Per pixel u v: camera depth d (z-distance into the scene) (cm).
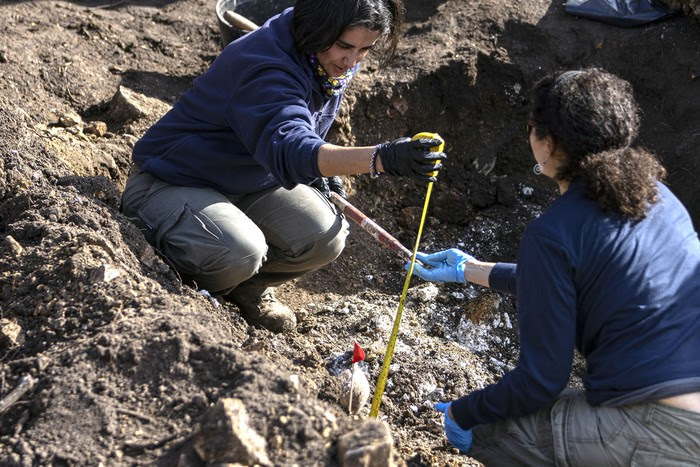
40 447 209
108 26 475
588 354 224
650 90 448
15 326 252
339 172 253
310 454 203
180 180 302
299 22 267
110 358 230
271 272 330
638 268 212
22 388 224
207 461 200
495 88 455
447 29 470
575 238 212
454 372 338
